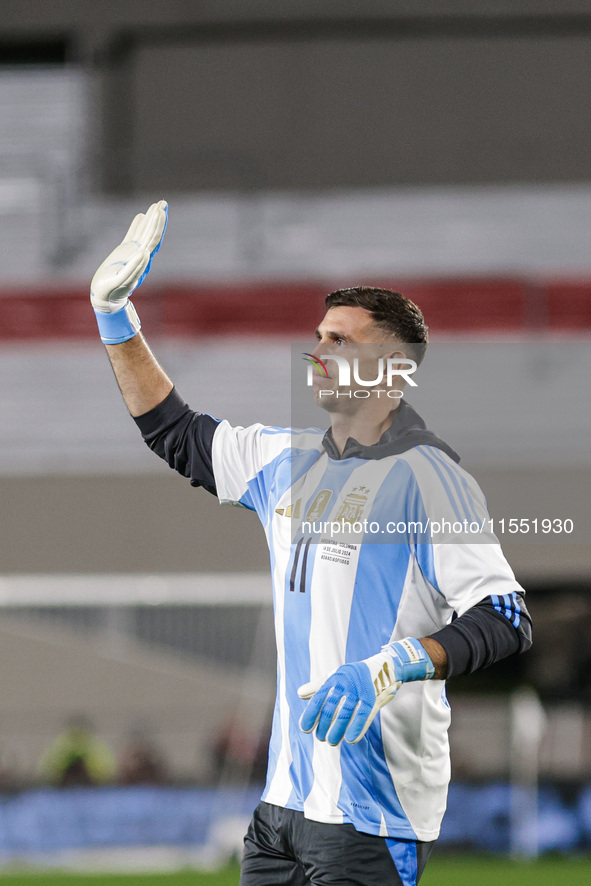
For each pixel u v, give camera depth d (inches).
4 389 1596.9
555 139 1831.9
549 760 1147.3
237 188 1852.9
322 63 1867.6
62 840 1053.2
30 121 1911.9
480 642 259.8
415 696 279.7
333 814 279.7
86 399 1585.9
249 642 1424.7
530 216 1750.7
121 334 327.6
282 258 1726.1
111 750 1085.1
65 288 1631.4
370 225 1759.4
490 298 1598.2
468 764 1106.7
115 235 1768.0
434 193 1798.7
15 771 1066.7
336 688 248.8
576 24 1841.8
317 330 317.7
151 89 1881.2
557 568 1360.7
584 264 1685.5
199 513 1451.8
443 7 1855.3
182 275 1701.5
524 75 1840.6
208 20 1875.0
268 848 295.0
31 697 1080.2
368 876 277.9
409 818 283.0
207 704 1102.4
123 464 1503.4
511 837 1050.7
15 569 1449.3
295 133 1862.7
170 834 1061.8
